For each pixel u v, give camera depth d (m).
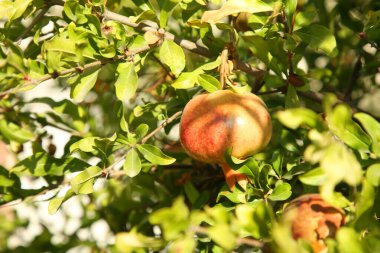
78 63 1.09
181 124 1.04
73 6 1.09
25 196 1.16
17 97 1.30
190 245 0.90
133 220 1.27
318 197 0.97
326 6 1.34
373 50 1.30
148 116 1.17
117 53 1.09
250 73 1.14
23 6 1.09
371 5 1.26
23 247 1.25
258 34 1.10
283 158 1.12
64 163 1.14
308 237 0.94
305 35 1.09
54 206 1.06
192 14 1.15
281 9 1.09
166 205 1.22
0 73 1.04
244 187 1.04
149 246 0.94
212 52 1.12
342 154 0.87
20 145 1.23
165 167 1.24
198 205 1.12
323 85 1.28
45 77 1.05
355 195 0.94
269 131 1.03
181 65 1.08
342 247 0.87
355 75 1.25
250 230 0.92
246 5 1.07
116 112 1.12
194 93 1.17
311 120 0.90
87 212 1.29
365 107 1.39
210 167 1.24
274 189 1.04
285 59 1.12
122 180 1.29
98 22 1.07
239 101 1.03
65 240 1.26
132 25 1.12
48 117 1.25
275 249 0.89
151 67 1.32
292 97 1.11
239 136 1.01
